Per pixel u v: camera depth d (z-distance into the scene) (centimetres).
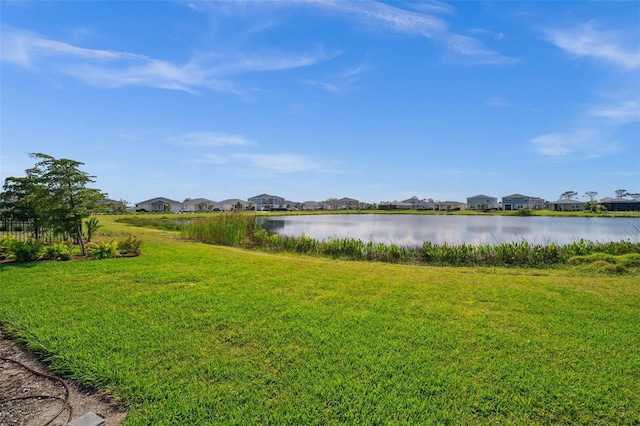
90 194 912
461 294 581
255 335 395
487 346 375
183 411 260
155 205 8419
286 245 1403
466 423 256
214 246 1327
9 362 339
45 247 920
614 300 557
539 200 8938
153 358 339
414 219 5294
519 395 289
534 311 495
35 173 862
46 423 250
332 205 10388
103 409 267
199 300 522
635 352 367
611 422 261
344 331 409
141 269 747
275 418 256
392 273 774
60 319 434
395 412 266
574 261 1018
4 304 490
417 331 412
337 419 258
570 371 326
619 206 7750
